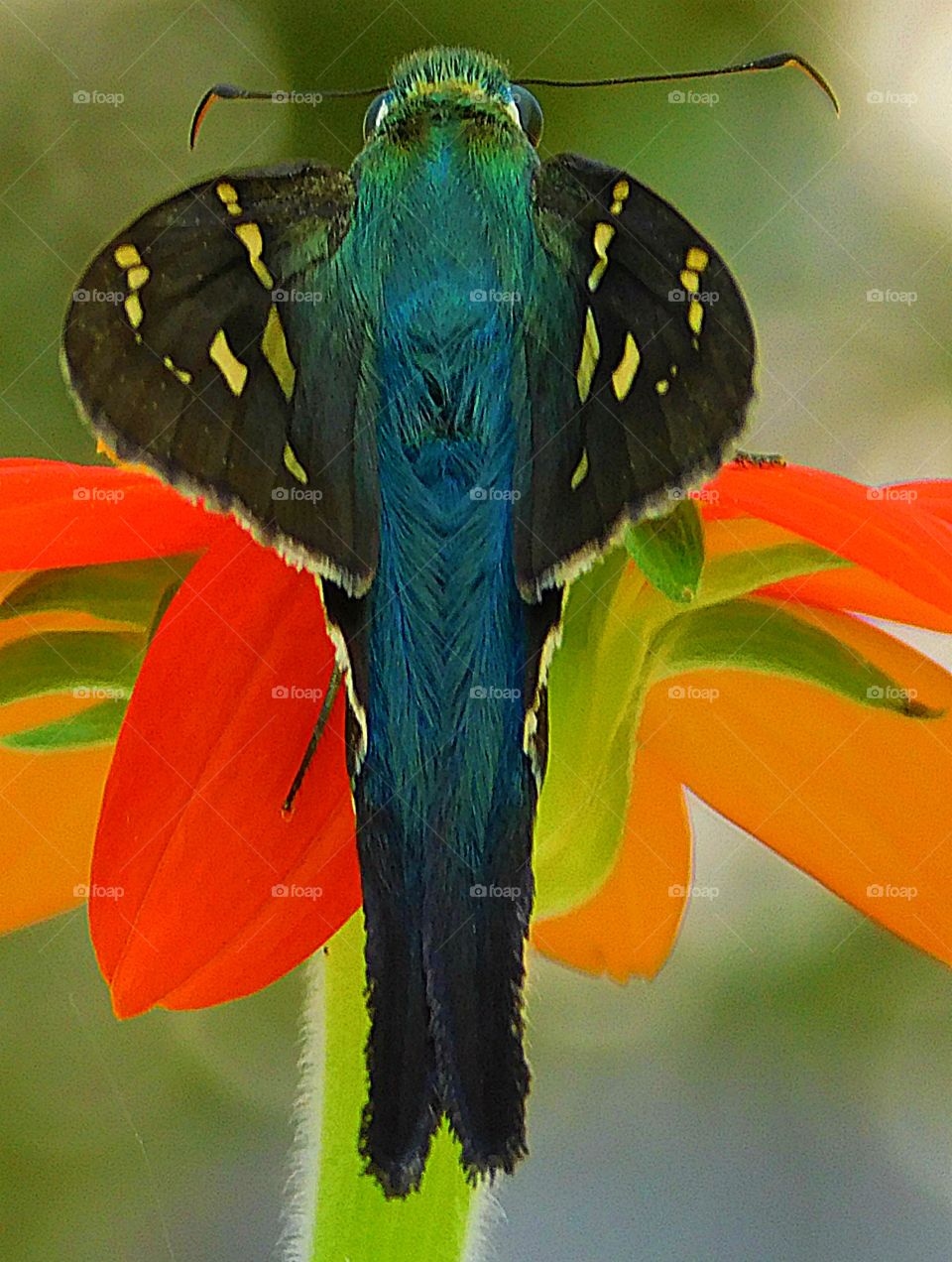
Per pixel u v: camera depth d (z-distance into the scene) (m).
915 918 0.20
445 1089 0.19
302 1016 0.20
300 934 0.19
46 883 0.20
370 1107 0.19
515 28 0.23
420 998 0.19
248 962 0.19
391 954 0.19
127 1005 0.19
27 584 0.20
